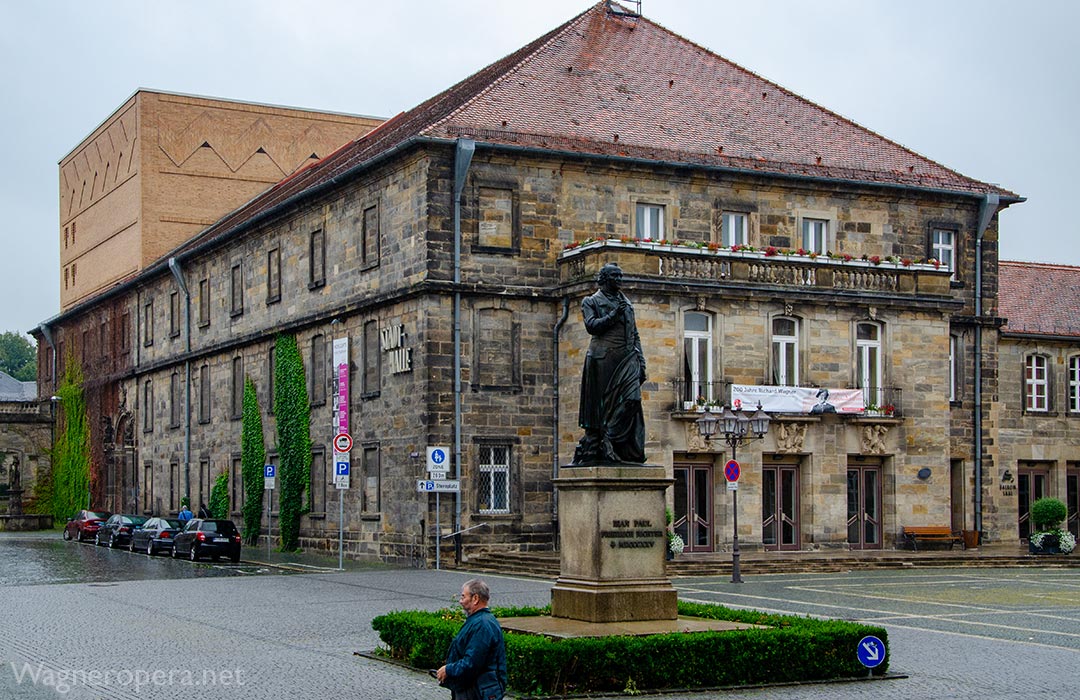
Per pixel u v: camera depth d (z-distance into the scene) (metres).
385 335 50.47
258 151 89.38
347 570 45.94
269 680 21.03
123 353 84.75
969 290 56.50
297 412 58.41
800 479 49.00
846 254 51.19
